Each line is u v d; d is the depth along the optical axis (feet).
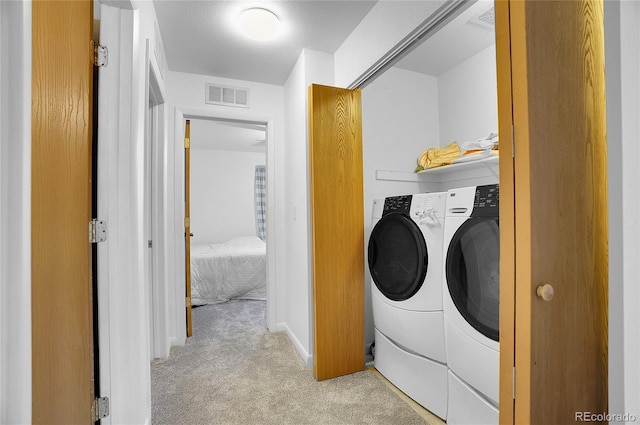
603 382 3.11
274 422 5.41
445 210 5.43
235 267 13.67
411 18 5.08
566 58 3.00
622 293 2.41
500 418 3.03
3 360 2.39
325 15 6.54
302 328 8.05
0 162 2.36
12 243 2.42
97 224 4.14
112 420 4.23
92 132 4.20
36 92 2.75
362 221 7.43
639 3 2.41
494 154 6.22
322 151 7.08
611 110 2.42
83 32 3.70
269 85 9.91
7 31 2.41
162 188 7.93
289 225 9.32
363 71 6.63
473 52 7.92
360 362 7.28
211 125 14.70
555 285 2.85
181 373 7.12
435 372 5.54
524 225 2.79
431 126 9.13
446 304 5.23
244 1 6.07
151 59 5.75
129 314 4.36
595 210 3.11
